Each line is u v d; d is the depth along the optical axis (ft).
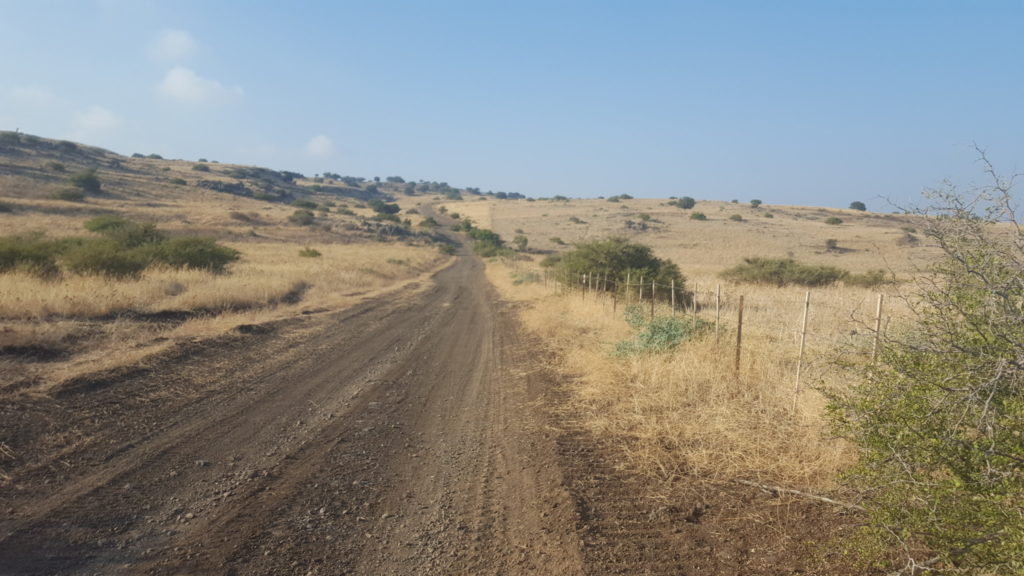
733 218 353.92
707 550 12.76
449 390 29.25
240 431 21.61
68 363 28.60
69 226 173.37
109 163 382.22
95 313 41.55
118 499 15.38
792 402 20.85
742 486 15.84
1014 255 9.10
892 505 10.50
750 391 23.16
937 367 10.17
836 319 39.14
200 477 17.17
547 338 42.98
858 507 12.05
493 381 30.96
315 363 34.83
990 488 9.20
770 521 13.80
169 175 401.49
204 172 479.41
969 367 9.55
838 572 11.44
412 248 262.06
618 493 15.92
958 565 9.90
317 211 379.14
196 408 24.22
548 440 20.51
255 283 68.18
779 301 57.36
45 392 23.50
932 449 9.80
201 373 29.94
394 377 31.96
